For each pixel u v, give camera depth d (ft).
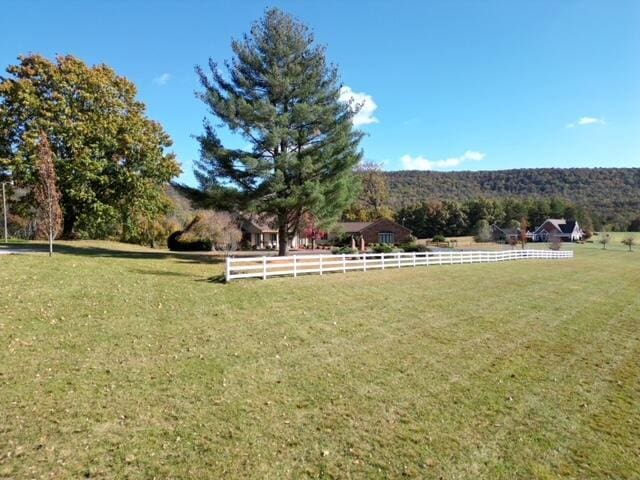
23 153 84.28
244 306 41.39
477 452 19.02
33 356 25.68
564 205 377.09
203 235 126.00
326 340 33.32
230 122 76.84
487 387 26.32
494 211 347.15
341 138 80.07
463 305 49.42
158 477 15.70
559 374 29.53
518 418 22.54
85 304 37.14
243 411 21.13
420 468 17.54
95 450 16.98
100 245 107.65
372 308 44.52
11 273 46.60
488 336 37.58
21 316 32.40
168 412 20.45
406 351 32.09
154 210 103.71
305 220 112.27
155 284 48.03
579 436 21.13
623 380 29.22
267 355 29.19
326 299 47.01
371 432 20.06
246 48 80.02
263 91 81.56
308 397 23.29
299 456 17.71
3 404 19.90
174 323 34.47
